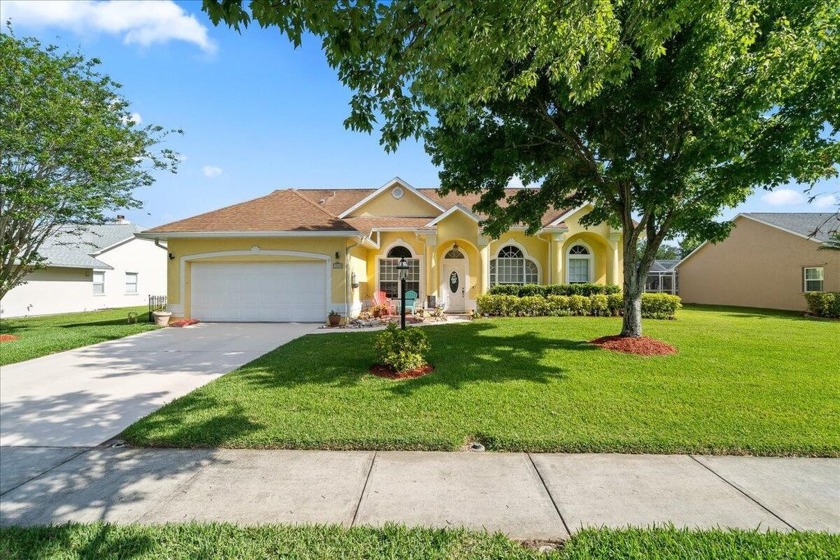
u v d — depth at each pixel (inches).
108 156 500.4
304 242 550.9
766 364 290.5
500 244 713.0
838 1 242.2
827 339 397.1
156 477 141.8
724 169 282.8
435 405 208.2
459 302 708.7
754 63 255.1
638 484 137.1
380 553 100.6
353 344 379.9
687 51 255.0
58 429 186.4
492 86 215.6
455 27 155.2
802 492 132.2
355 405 209.3
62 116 458.0
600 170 392.8
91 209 499.2
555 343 374.0
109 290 997.8
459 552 101.2
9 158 462.0
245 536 106.7
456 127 329.1
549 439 167.2
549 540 107.9
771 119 283.6
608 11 176.4
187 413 198.5
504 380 252.7
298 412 199.6
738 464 151.6
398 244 711.7
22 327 554.6
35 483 137.9
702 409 201.2
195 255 552.7
